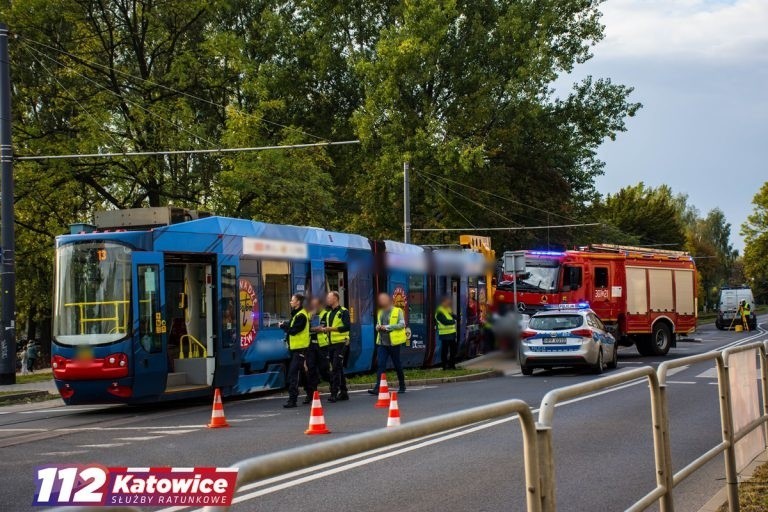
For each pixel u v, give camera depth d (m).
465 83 40.78
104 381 15.40
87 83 34.59
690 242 100.25
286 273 19.39
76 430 13.45
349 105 46.00
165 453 10.59
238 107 39.72
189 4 35.78
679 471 6.41
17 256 36.22
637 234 78.75
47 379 24.89
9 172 22.77
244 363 17.89
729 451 7.36
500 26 40.38
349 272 21.83
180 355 16.78
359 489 5.51
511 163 46.78
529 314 29.19
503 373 24.11
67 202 35.03
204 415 15.09
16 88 34.56
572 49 44.78
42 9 32.62
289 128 37.09
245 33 42.38
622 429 10.44
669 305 31.47
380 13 44.75
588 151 46.78
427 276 25.52
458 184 41.84
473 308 28.06
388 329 17.92
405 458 7.77
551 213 47.28
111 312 15.62
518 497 4.43
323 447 2.80
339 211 44.56
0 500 7.97
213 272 17.22
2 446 11.73
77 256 15.91
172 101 35.88
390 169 39.03
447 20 39.00
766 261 99.88
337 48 44.72
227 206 35.50
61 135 33.06
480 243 31.83
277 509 4.67
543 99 43.94
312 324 16.59
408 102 40.88
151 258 15.95
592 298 29.30
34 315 45.38
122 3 35.47
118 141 33.22
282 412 15.15
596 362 22.47
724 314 60.03
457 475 5.75
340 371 17.00
